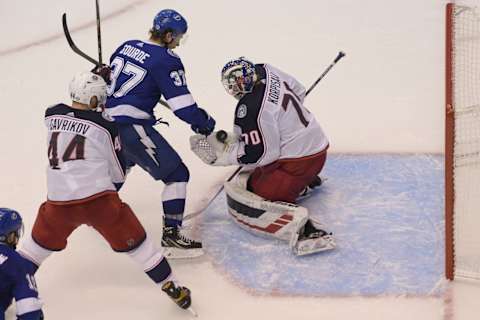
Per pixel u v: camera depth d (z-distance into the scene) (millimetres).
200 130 15938
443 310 13836
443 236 16094
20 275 11828
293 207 15680
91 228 17469
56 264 16141
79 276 15711
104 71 15391
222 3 30125
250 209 16234
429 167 18969
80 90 13438
